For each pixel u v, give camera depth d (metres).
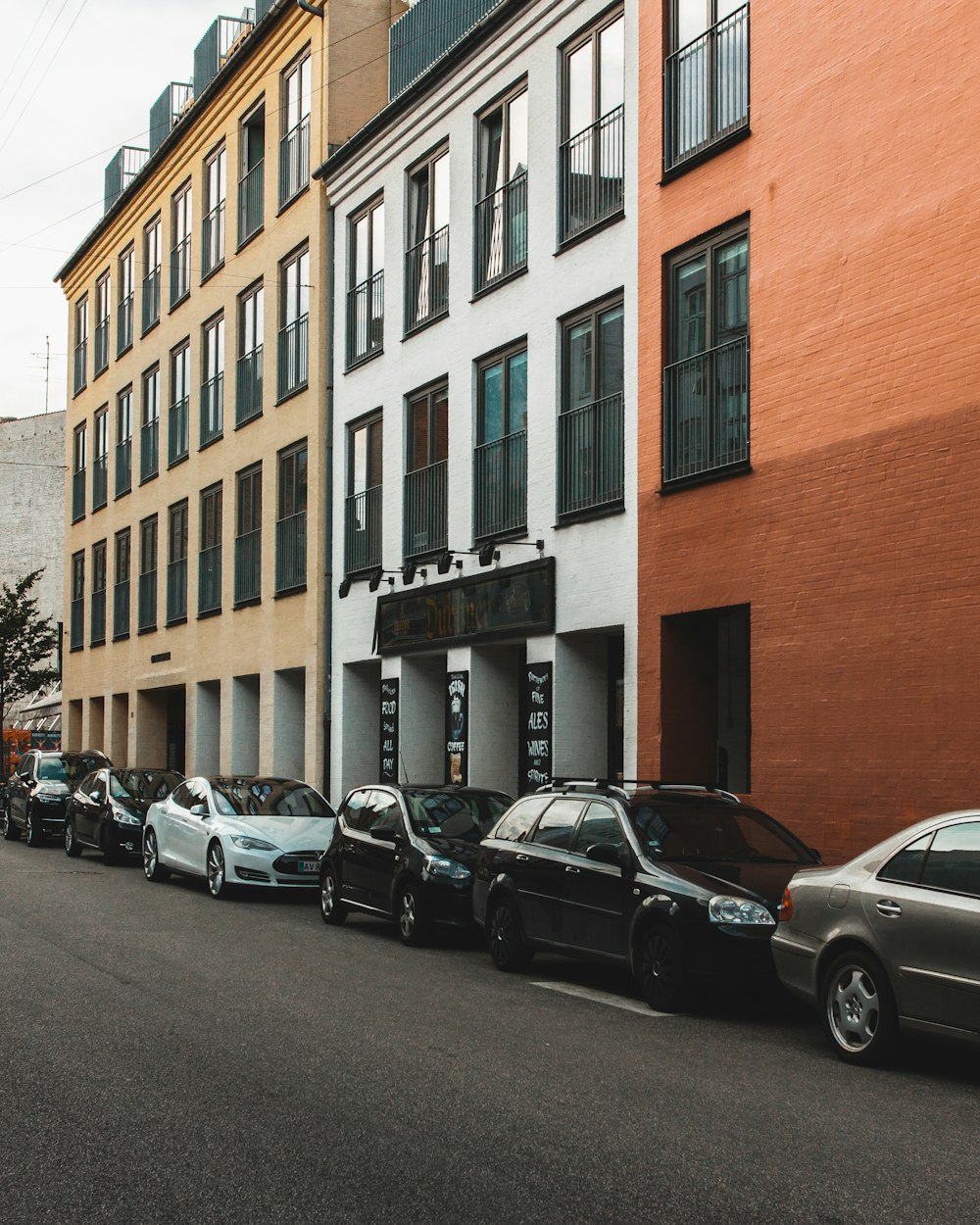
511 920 12.00
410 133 23.12
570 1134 6.45
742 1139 6.41
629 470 17.08
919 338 12.91
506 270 20.23
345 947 13.47
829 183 14.09
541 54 19.42
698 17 16.45
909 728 12.80
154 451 36.12
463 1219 5.23
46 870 21.58
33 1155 6.08
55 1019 9.29
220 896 17.86
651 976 10.07
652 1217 5.25
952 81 12.68
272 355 28.33
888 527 13.16
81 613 42.38
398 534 23.20
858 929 8.22
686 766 16.39
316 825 18.41
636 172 17.25
